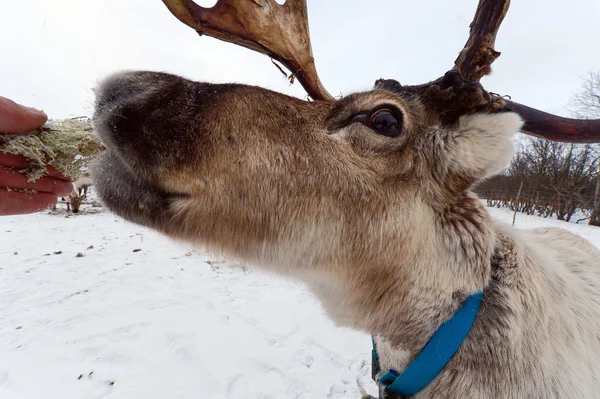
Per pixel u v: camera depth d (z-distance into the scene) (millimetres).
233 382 800
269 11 379
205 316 1093
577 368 317
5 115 320
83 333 980
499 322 314
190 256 1810
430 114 359
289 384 802
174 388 776
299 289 1348
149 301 1203
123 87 302
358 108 346
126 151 298
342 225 341
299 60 394
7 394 756
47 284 1379
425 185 348
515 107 402
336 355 909
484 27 356
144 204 326
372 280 352
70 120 381
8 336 974
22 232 2352
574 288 375
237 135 327
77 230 2502
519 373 301
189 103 322
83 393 758
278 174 333
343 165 339
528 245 379
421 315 338
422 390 329
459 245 339
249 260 360
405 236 340
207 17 354
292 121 348
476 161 342
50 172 377
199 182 320
